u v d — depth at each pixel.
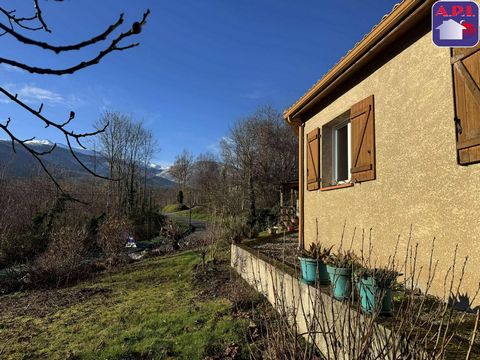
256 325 3.92
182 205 38.75
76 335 4.42
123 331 4.36
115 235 11.45
